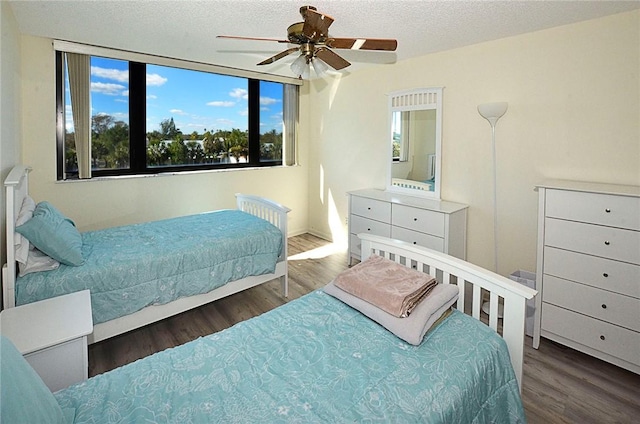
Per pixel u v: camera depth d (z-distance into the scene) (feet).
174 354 4.97
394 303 5.54
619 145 8.34
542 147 9.61
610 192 7.16
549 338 8.33
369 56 12.26
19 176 6.71
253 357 4.87
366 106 14.53
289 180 17.13
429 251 6.75
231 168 15.51
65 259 7.10
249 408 3.97
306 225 18.20
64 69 11.00
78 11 8.30
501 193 10.57
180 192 13.80
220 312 10.13
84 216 11.76
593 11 8.03
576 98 8.91
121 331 7.58
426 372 4.51
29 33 10.02
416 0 7.45
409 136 12.89
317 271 13.21
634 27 7.96
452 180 11.76
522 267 10.30
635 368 7.18
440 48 11.21
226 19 8.68
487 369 4.79
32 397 3.14
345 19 8.57
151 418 3.84
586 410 6.44
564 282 7.98
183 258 8.34
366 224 13.11
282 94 16.63
